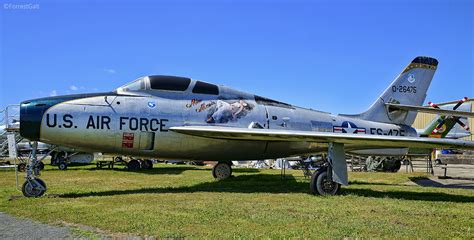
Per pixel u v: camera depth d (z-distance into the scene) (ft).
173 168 78.48
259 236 16.57
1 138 48.29
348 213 22.52
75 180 45.73
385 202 27.55
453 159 86.12
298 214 21.93
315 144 41.55
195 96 37.29
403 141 30.55
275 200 27.76
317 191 31.76
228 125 37.50
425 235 17.24
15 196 29.63
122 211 22.33
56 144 32.24
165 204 25.17
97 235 16.89
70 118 31.53
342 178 32.35
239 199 28.04
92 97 33.24
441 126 74.74
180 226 18.45
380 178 53.26
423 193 34.22
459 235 17.38
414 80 50.96
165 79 36.60
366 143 33.06
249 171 70.33
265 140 38.83
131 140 33.78
